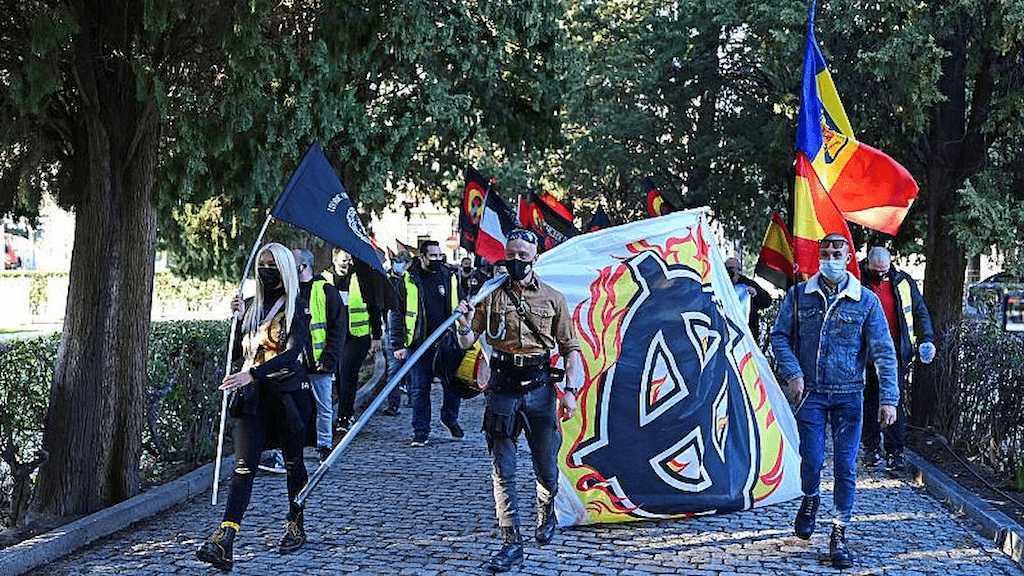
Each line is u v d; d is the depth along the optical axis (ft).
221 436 20.17
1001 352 29.84
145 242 24.81
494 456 20.17
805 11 40.65
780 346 21.45
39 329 94.63
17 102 21.43
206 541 20.39
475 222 44.80
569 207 76.74
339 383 36.40
